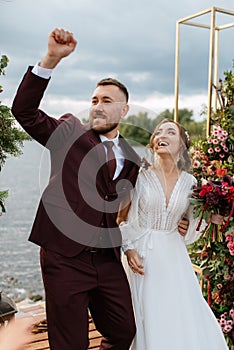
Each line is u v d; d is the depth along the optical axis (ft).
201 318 7.06
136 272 6.94
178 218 7.07
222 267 8.98
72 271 6.13
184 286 7.02
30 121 5.70
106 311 6.49
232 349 8.96
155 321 6.82
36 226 6.27
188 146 7.11
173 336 6.79
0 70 7.27
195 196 6.92
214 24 9.80
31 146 6.28
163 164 6.91
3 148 7.30
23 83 5.55
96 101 6.14
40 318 9.78
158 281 6.93
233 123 9.48
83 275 6.20
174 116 11.05
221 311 9.30
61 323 6.14
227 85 9.74
